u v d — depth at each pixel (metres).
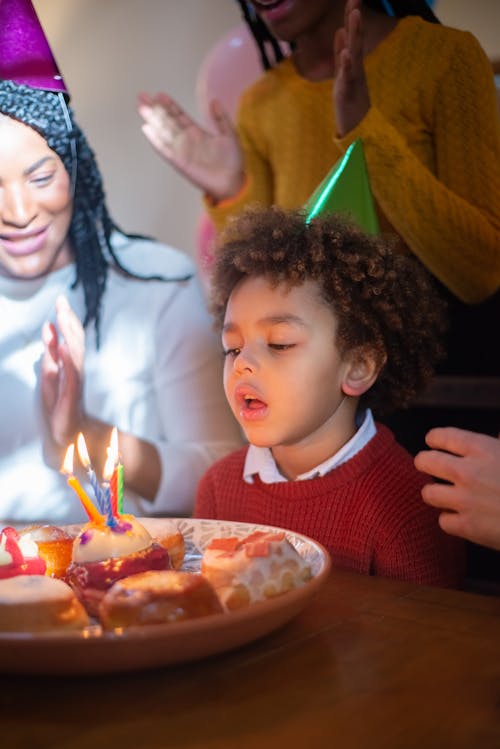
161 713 0.49
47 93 1.44
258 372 0.84
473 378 1.38
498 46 1.33
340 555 0.88
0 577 0.69
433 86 1.31
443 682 0.52
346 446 0.91
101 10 1.64
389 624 0.62
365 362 0.89
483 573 1.42
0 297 1.51
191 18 1.57
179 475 1.55
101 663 0.52
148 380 1.55
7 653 0.51
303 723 0.47
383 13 1.37
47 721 0.48
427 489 0.72
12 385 1.53
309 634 0.60
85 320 1.53
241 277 0.93
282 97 1.45
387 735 0.46
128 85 1.62
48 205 1.48
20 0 1.38
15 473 1.54
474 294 1.34
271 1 1.38
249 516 0.96
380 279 0.91
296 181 1.43
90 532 0.71
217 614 0.57
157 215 1.60
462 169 1.31
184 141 1.51
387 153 1.25
